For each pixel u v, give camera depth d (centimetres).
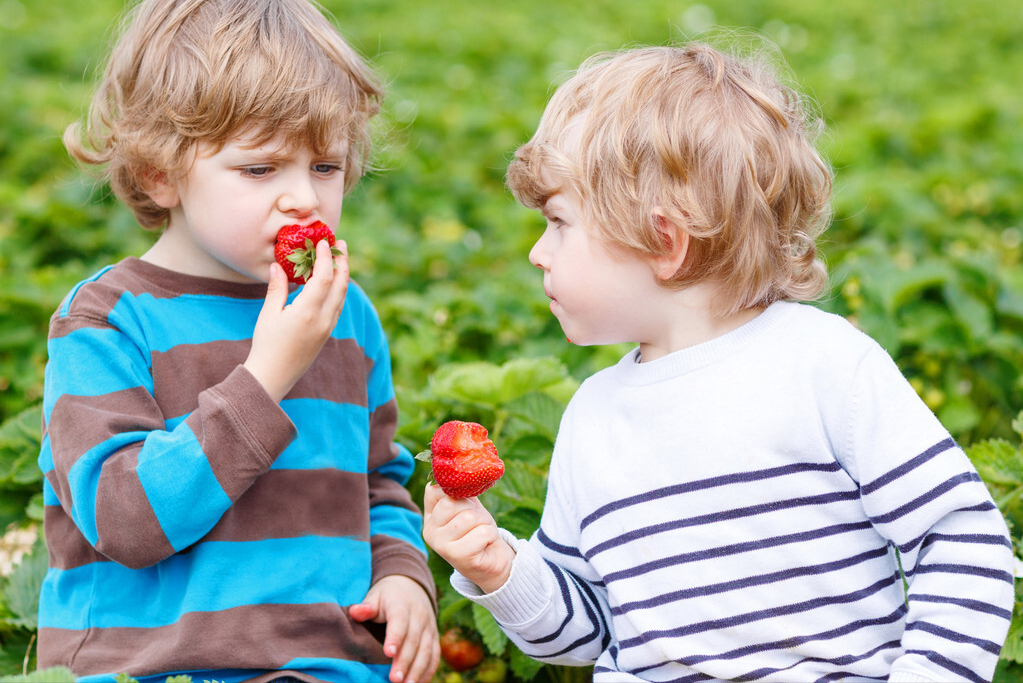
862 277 367
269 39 182
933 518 155
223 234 181
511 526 243
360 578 200
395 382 366
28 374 380
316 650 187
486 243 561
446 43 1033
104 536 173
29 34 947
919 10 1445
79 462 175
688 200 164
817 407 162
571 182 168
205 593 181
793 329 168
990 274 378
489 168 696
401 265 493
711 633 162
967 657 150
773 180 170
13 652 242
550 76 927
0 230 498
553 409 274
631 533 168
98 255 500
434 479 173
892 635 163
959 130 727
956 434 360
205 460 171
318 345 181
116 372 182
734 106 171
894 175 619
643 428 171
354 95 194
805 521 161
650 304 171
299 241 180
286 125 177
